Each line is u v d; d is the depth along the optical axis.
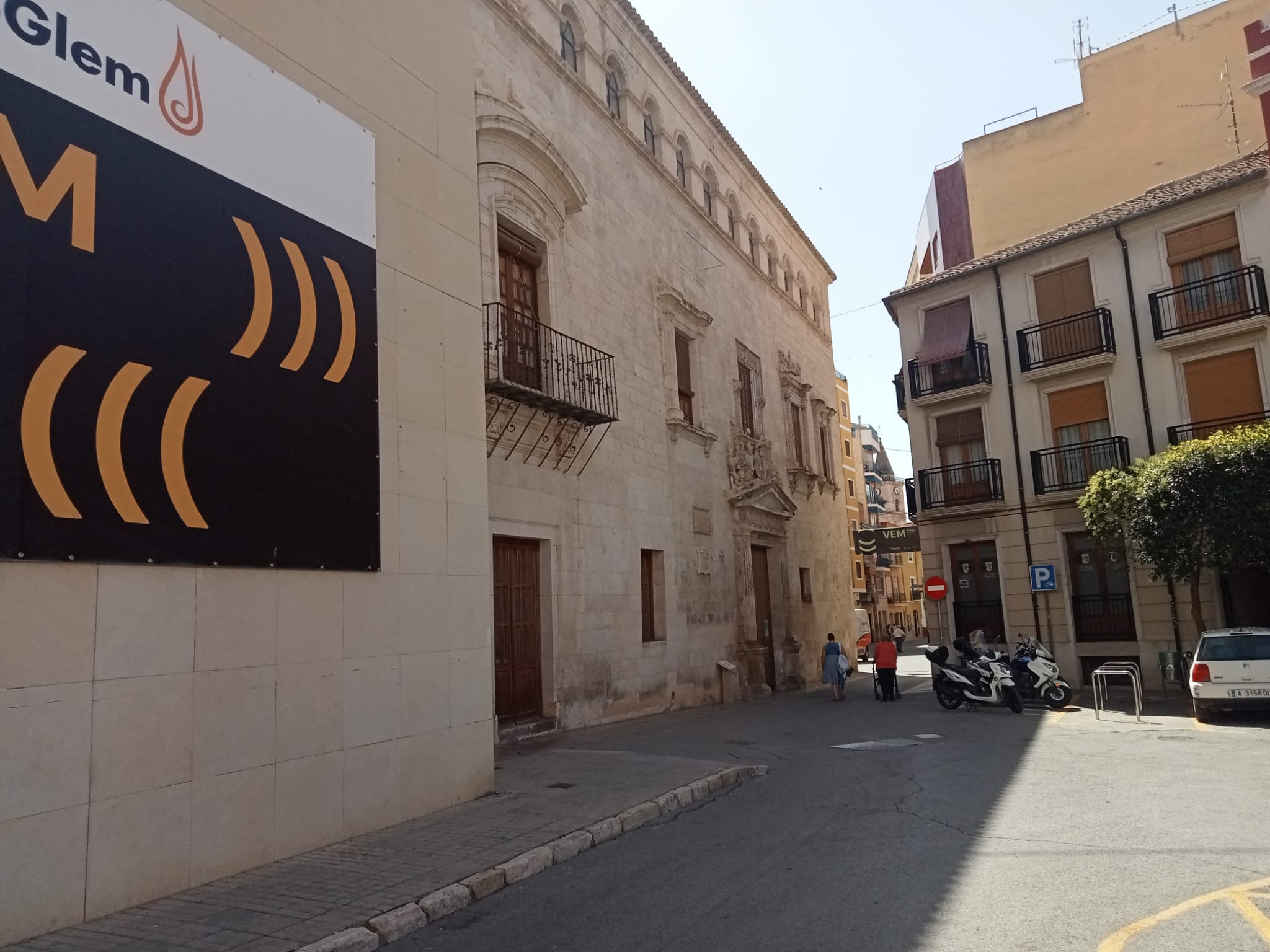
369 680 7.51
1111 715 15.67
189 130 6.51
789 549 27.30
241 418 6.61
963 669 17.53
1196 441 17.11
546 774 10.25
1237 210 19.62
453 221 9.48
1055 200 27.50
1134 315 20.88
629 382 18.23
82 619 5.35
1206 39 25.53
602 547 16.34
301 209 7.45
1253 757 10.46
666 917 5.31
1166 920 4.85
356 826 7.19
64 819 5.13
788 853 6.71
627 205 19.27
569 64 18.05
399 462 8.18
